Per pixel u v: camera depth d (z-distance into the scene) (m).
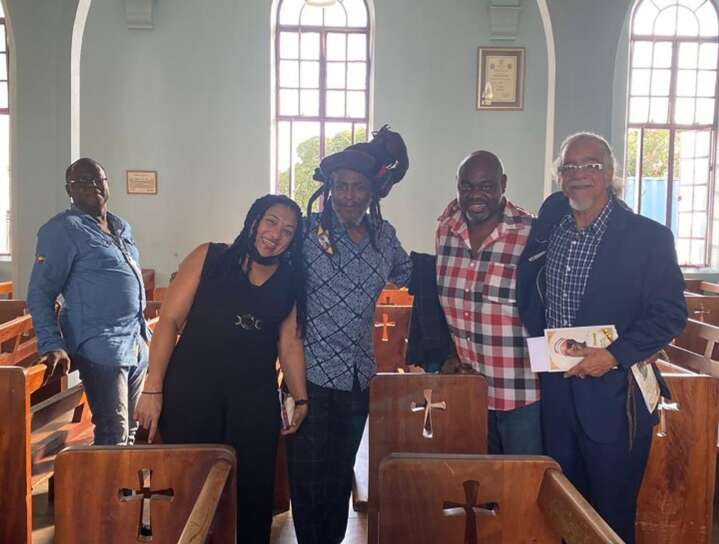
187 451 1.71
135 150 7.95
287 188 8.35
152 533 1.71
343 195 2.26
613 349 2.01
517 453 2.37
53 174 5.25
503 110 8.00
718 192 8.45
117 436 2.93
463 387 2.28
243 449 2.17
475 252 2.39
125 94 7.89
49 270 2.83
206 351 2.15
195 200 8.02
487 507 1.71
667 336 2.00
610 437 2.06
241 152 8.01
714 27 8.37
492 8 7.78
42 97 5.22
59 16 5.20
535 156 8.02
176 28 7.87
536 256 2.26
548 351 2.07
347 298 2.34
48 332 2.76
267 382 2.22
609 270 2.06
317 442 2.39
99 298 2.89
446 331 2.53
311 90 8.28
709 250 8.55
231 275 2.16
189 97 7.94
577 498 1.46
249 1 7.89
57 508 1.70
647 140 8.46
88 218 2.94
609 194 2.12
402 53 7.98
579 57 4.85
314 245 2.34
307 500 2.41
